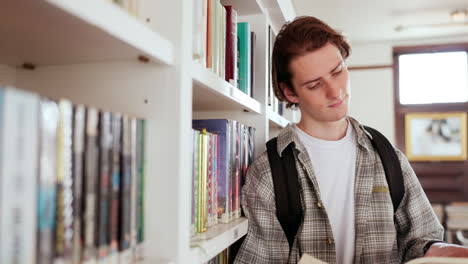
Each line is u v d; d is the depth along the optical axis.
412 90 3.89
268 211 1.07
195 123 1.00
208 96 0.93
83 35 0.47
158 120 0.61
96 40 0.49
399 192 1.10
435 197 3.70
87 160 0.44
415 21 3.35
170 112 0.61
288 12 1.70
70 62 0.62
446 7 3.03
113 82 0.62
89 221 0.45
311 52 1.01
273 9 1.51
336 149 1.14
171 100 0.61
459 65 3.78
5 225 0.32
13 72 0.64
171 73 0.61
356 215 1.08
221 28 0.95
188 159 0.64
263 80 1.39
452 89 3.79
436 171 3.73
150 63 0.61
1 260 0.32
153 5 0.63
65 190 0.41
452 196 3.66
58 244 0.39
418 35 3.72
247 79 1.19
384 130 3.88
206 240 0.75
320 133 1.16
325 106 1.03
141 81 0.62
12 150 0.33
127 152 0.54
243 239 1.10
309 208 1.07
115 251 0.51
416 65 3.90
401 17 3.26
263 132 1.36
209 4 0.86
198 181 0.83
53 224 0.39
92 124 0.45
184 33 0.63
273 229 1.07
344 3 2.99
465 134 3.70
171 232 0.60
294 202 1.07
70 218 0.41
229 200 1.01
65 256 0.40
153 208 0.60
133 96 0.62
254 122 1.37
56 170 0.39
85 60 0.61
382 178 1.10
